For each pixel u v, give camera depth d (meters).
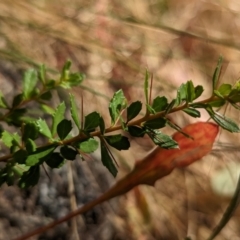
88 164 0.59
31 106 0.57
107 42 0.77
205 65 0.83
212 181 0.66
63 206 0.52
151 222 0.60
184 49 0.84
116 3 0.81
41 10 0.70
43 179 0.54
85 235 0.52
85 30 0.75
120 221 0.57
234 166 0.65
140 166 0.31
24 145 0.26
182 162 0.30
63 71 0.32
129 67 0.78
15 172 0.27
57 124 0.25
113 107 0.24
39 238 0.48
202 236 0.62
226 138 0.69
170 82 0.79
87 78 0.72
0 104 0.31
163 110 0.24
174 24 0.87
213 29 0.89
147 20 0.82
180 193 0.65
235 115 0.72
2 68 0.62
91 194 0.56
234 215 0.65
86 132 0.24
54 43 0.75
